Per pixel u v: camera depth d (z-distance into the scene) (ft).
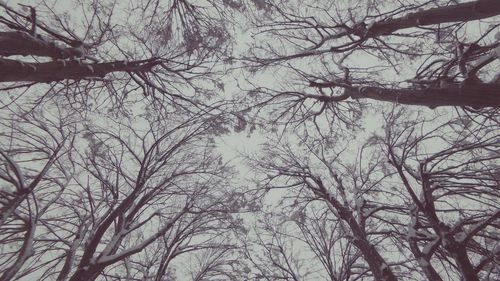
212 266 29.53
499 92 12.76
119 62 18.28
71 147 20.80
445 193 21.43
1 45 12.85
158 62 19.92
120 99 22.17
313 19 19.27
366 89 18.51
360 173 27.73
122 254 18.89
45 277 20.86
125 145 25.40
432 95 14.74
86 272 17.35
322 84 20.89
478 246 18.84
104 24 19.19
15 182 16.28
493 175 19.43
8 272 14.82
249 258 29.14
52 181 22.88
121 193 28.58
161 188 26.23
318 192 26.61
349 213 22.62
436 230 17.16
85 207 23.95
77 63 15.58
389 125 17.56
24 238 18.40
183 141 24.02
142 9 20.38
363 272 23.86
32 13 13.75
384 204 26.05
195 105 22.31
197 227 26.89
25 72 13.33
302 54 20.61
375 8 19.02
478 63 12.86
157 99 22.47
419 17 15.37
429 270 16.08
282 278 26.99
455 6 14.30
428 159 19.98
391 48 18.94
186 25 22.00
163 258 24.08
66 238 23.40
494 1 13.14
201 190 27.35
